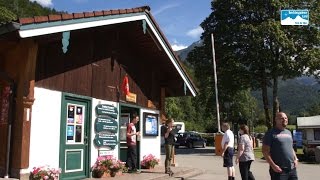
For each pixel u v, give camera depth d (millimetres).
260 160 27828
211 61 37031
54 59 11789
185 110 77125
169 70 17719
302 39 34812
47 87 11492
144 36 15305
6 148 10828
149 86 17422
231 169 12984
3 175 10672
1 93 11406
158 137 18078
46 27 10062
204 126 74875
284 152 8070
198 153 33625
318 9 34906
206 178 15742
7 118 10961
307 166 24062
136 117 14930
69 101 12406
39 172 10664
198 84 40188
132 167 14836
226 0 35688
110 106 14344
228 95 41000
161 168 16875
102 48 14109
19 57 10875
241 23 35094
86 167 13039
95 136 13547
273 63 34875
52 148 11594
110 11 12359
